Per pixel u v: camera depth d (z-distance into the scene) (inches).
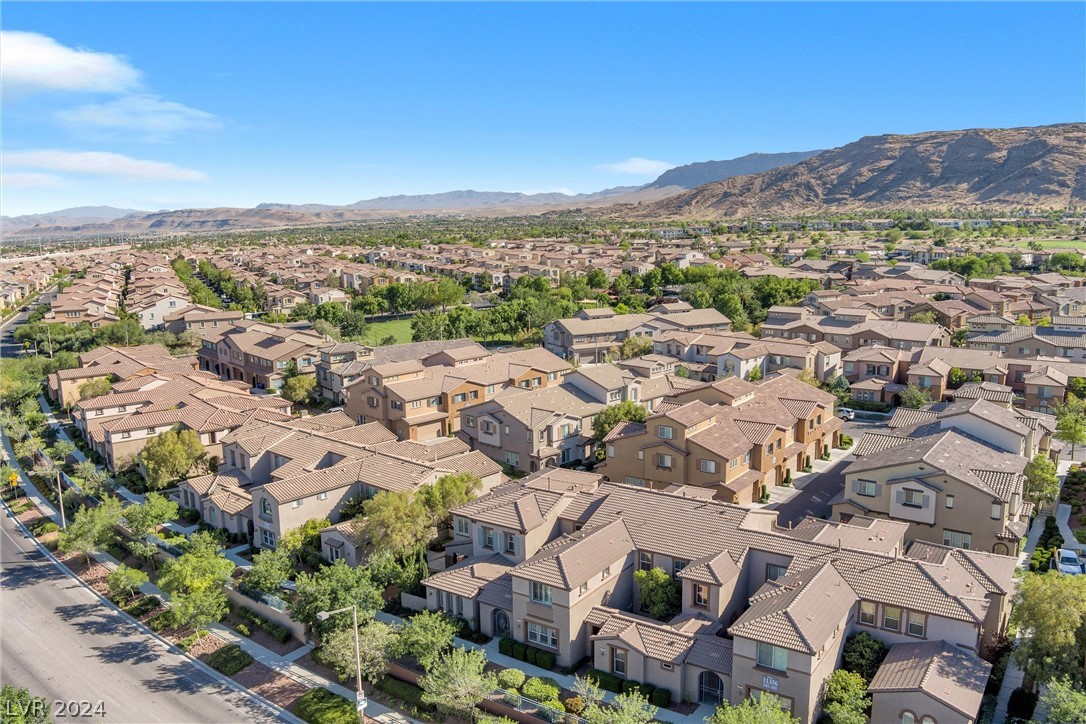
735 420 2898.6
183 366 4554.6
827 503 2763.3
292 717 1732.3
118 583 2269.9
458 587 2003.0
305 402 4394.7
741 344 4687.5
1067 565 2137.1
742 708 1400.1
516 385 3978.8
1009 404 3196.4
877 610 1681.8
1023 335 4392.2
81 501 3058.6
